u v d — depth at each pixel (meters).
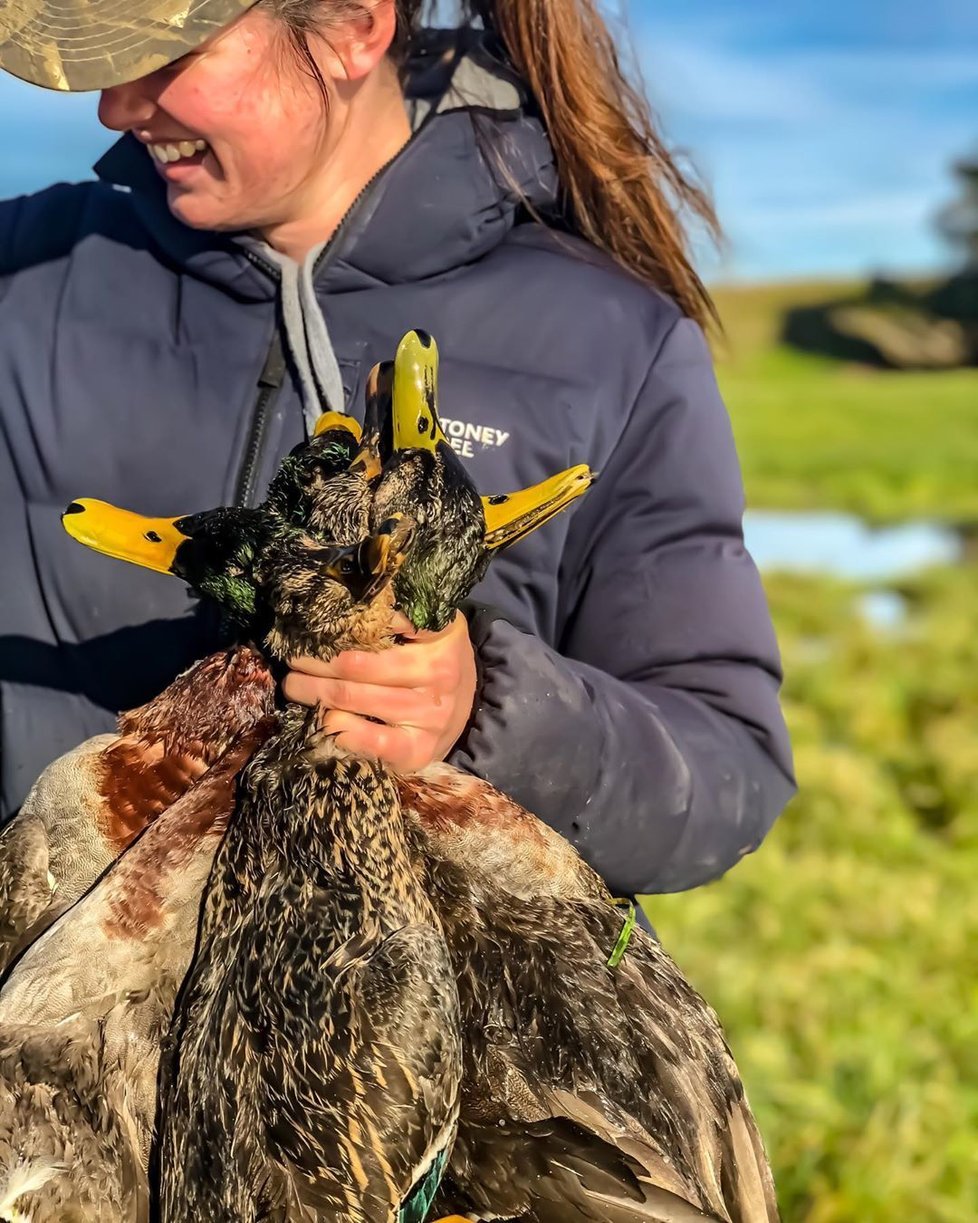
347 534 1.54
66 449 2.11
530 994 1.57
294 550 1.56
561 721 1.83
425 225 2.06
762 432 18.45
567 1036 1.56
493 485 2.06
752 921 4.25
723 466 2.17
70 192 2.31
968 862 4.74
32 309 2.20
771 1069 3.54
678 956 4.09
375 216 2.05
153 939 1.54
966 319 29.97
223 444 2.07
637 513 2.12
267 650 1.60
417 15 2.12
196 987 1.50
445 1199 1.54
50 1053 1.51
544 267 2.15
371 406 1.62
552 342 2.11
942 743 5.67
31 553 2.14
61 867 1.65
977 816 5.04
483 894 1.58
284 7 1.88
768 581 9.02
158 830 1.56
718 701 2.09
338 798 1.51
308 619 1.53
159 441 2.08
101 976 1.53
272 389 2.07
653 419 2.13
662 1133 1.58
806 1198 3.20
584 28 2.17
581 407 2.08
